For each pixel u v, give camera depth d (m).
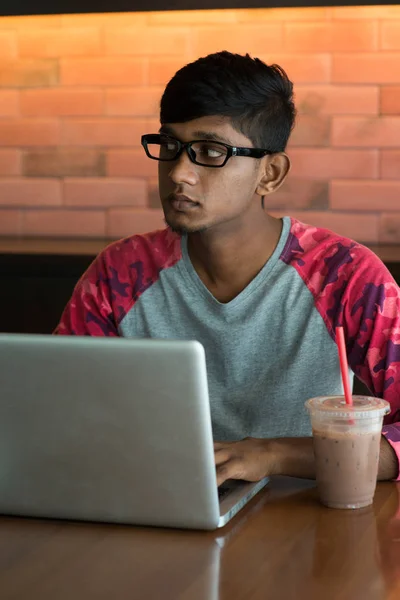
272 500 1.82
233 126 2.11
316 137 4.11
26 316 3.82
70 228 4.35
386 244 4.10
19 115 4.32
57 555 1.57
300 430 2.28
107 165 4.29
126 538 1.64
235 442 1.93
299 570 1.50
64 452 1.68
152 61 4.20
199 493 1.63
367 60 4.04
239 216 2.23
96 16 4.20
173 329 2.38
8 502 1.75
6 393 1.68
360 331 2.21
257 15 4.08
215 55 2.16
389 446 1.92
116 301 2.43
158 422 1.61
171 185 2.13
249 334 2.30
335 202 4.13
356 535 1.63
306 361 2.27
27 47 4.27
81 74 4.25
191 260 2.37
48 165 4.34
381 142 4.07
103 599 1.40
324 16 4.04
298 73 4.09
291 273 2.29
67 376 1.63
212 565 1.52
